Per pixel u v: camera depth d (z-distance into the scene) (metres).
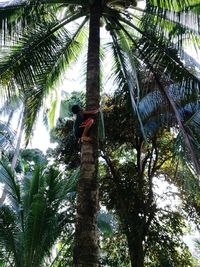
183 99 8.84
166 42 8.77
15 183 10.25
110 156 13.80
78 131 6.98
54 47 9.67
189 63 8.62
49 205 9.36
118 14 8.94
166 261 12.15
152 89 9.51
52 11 9.30
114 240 13.85
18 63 9.39
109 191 12.91
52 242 9.41
